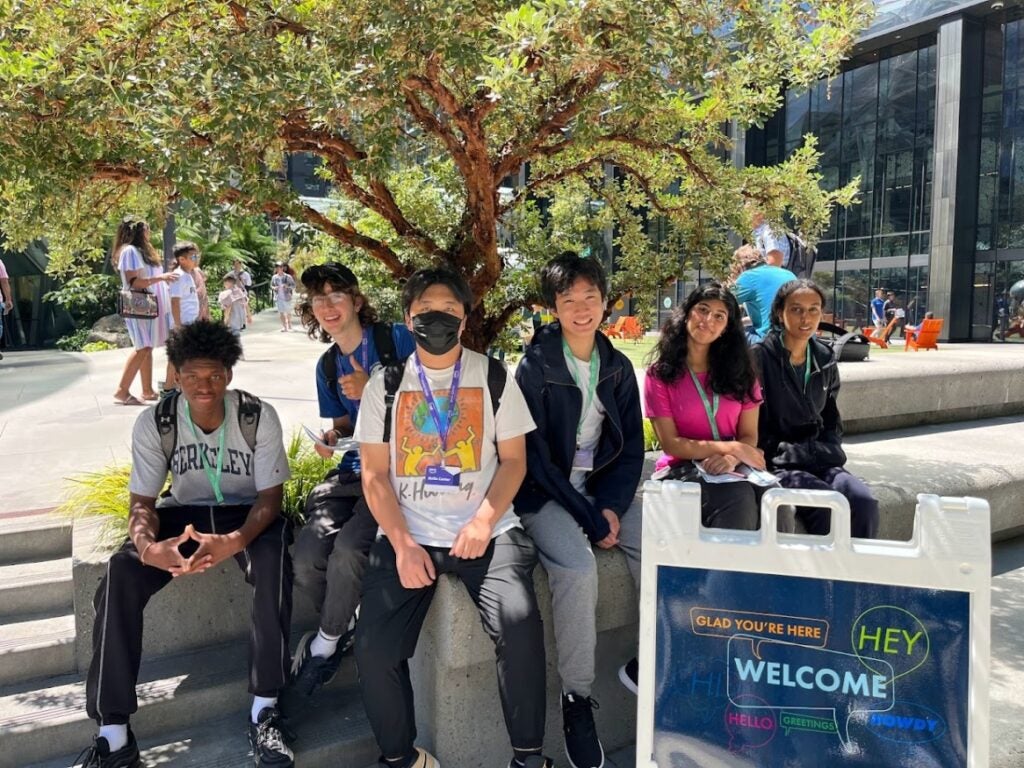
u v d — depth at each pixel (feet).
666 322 10.06
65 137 7.64
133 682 8.04
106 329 58.39
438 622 8.11
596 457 9.50
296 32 7.81
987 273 68.59
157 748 8.61
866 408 17.78
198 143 7.75
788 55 10.67
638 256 13.30
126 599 8.08
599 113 8.93
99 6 7.32
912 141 71.56
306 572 8.95
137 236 20.84
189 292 23.27
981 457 14.92
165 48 7.42
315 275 9.57
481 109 9.21
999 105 66.69
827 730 6.12
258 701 8.46
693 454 9.61
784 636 6.20
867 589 6.04
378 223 13.17
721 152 14.96
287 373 27.35
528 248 13.62
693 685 6.39
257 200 7.82
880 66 73.41
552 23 6.84
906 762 5.95
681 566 6.40
